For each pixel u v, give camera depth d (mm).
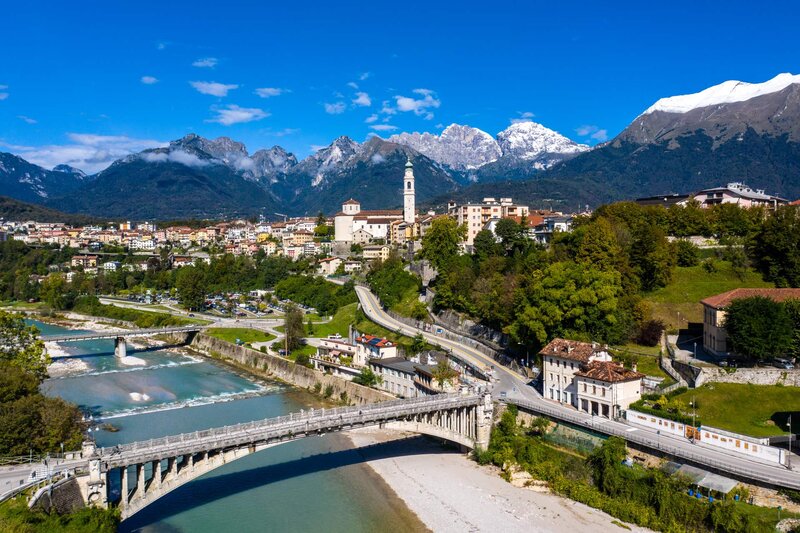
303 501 88750
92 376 167250
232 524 81562
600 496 85562
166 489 79375
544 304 123750
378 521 82688
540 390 118500
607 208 180125
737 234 169875
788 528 70312
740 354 109688
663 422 93250
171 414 129750
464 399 104312
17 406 85438
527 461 98875
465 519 82625
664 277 147250
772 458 80562
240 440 84062
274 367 169375
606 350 108438
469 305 161750
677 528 76250
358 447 111875
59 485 71000
